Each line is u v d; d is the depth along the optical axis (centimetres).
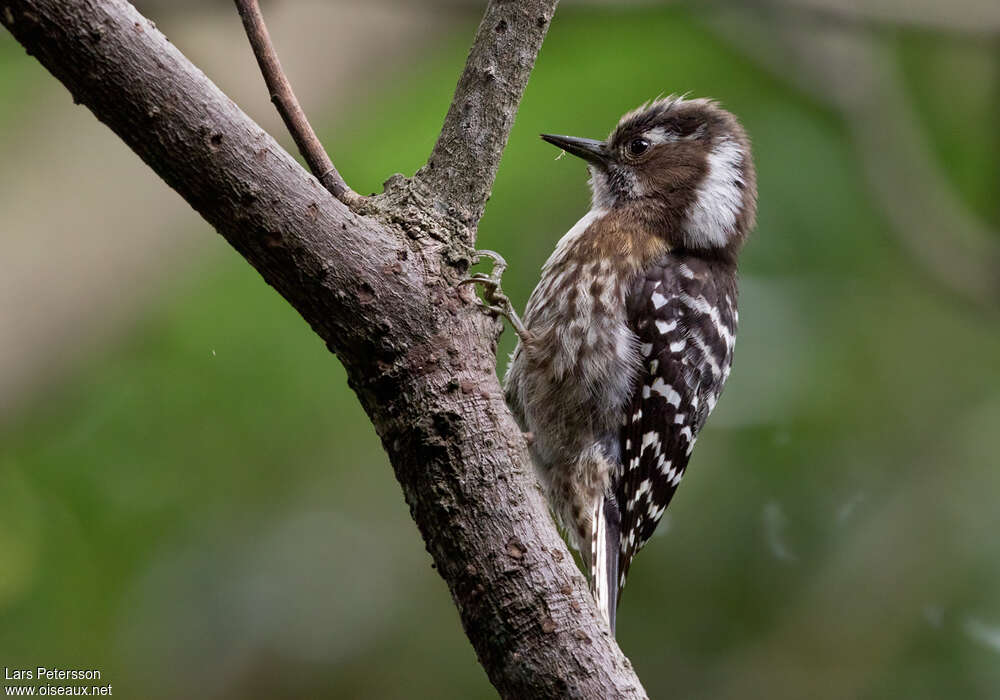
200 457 1172
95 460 1149
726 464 1191
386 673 1203
